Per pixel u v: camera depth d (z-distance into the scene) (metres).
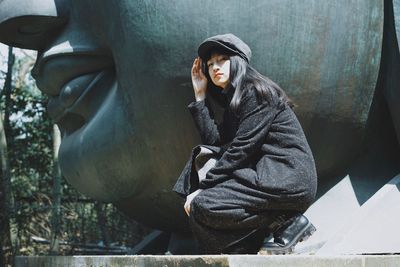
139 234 12.64
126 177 5.36
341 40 4.82
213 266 3.19
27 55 14.20
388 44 4.97
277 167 3.46
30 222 11.84
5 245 9.02
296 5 4.68
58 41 5.69
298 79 4.73
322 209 5.04
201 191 3.57
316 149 5.00
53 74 5.69
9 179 9.27
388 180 5.17
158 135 4.99
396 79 4.91
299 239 3.57
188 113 4.82
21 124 11.63
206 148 3.72
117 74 5.25
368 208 4.62
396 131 5.05
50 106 5.99
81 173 5.67
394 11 4.89
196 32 4.67
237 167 3.53
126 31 4.96
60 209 10.73
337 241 4.45
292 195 3.43
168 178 5.20
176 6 4.70
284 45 4.68
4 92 10.91
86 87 5.61
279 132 3.54
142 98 4.96
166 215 5.66
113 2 5.07
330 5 4.76
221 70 3.74
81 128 5.75
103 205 12.66
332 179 5.18
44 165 11.73
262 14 4.64
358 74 4.91
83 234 12.07
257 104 3.55
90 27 5.52
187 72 4.73
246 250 3.58
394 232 4.57
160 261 3.40
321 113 4.87
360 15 4.87
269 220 3.53
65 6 5.66
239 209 3.45
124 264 3.63
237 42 3.72
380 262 3.56
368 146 5.19
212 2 4.65
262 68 4.67
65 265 4.20
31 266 4.78
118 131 5.24
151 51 4.81
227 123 3.75
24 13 5.58
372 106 5.04
